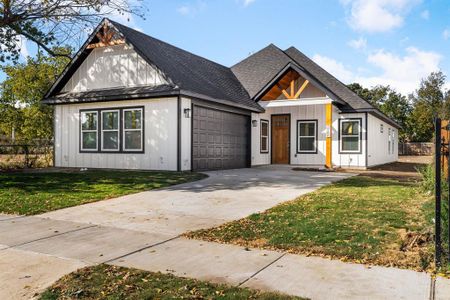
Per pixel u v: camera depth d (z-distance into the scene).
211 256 5.02
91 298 3.72
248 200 9.06
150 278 4.23
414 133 48.19
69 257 5.00
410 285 4.00
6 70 28.08
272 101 19.44
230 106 17.69
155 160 15.47
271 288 3.95
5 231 6.39
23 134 32.00
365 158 19.42
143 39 17.17
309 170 17.50
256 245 5.48
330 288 3.94
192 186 11.30
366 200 8.71
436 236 4.57
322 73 21.30
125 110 16.23
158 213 7.73
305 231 6.01
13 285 4.08
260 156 20.80
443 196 5.93
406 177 14.73
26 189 10.42
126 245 5.55
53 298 3.72
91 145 17.20
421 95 49.59
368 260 4.75
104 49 16.95
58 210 8.06
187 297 3.70
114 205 8.55
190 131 15.43
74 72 17.81
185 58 19.03
